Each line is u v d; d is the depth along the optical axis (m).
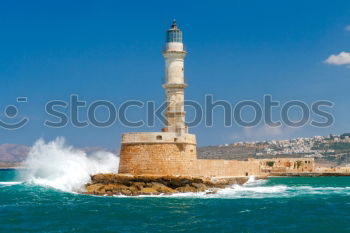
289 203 56.56
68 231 39.59
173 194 64.06
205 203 56.03
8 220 44.34
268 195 65.38
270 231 39.91
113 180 66.31
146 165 68.25
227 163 87.44
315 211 50.16
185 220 44.75
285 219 45.38
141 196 62.41
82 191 66.19
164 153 68.31
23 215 47.06
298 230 40.31
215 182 75.56
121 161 70.38
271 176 129.00
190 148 71.75
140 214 47.91
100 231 39.72
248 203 56.22
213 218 45.81
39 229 40.34
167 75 75.25
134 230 40.19
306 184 91.00
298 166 137.75
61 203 55.72
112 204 54.84
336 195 66.25
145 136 68.62
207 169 78.00
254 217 46.34
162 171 68.00
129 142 69.38
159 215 47.38
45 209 50.91
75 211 49.56
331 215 47.66
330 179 114.44
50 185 73.75
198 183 68.00
